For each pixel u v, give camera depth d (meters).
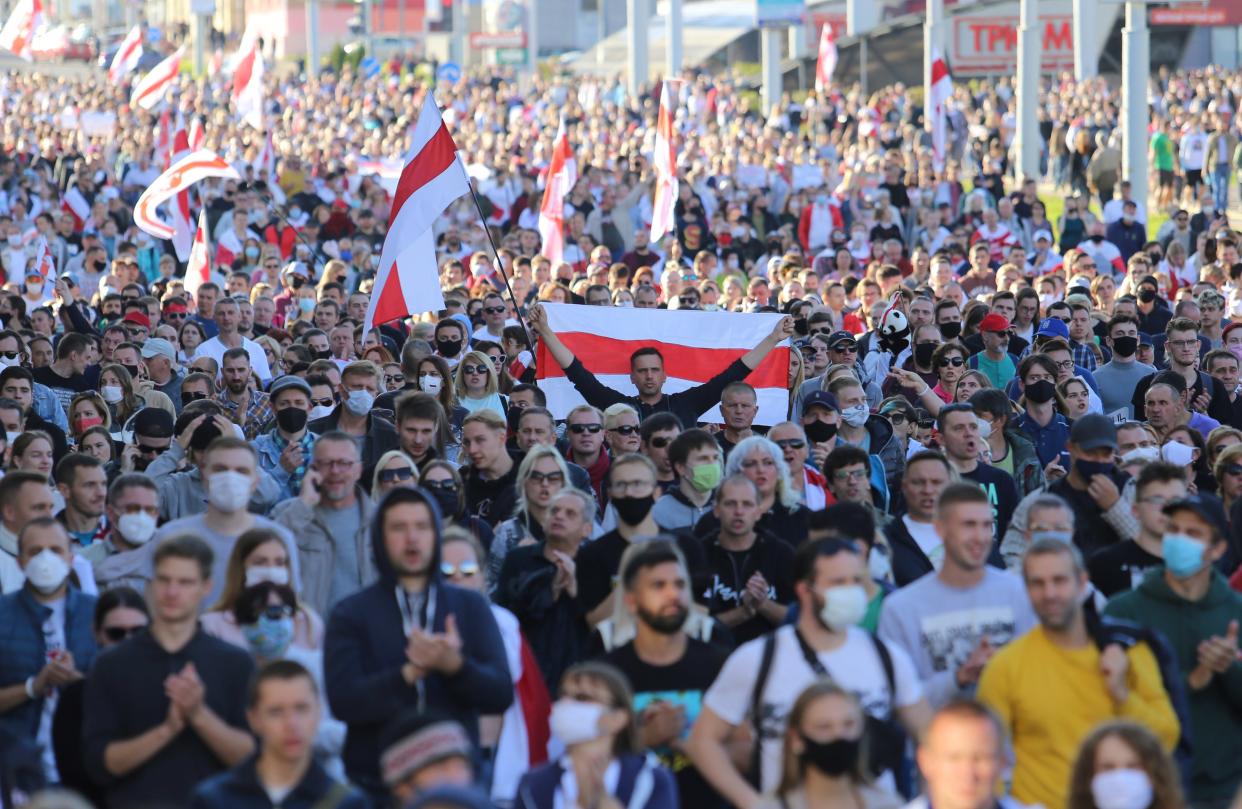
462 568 26.19
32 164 124.50
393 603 24.72
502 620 26.03
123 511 30.31
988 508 25.64
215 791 21.39
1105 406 51.25
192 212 102.19
